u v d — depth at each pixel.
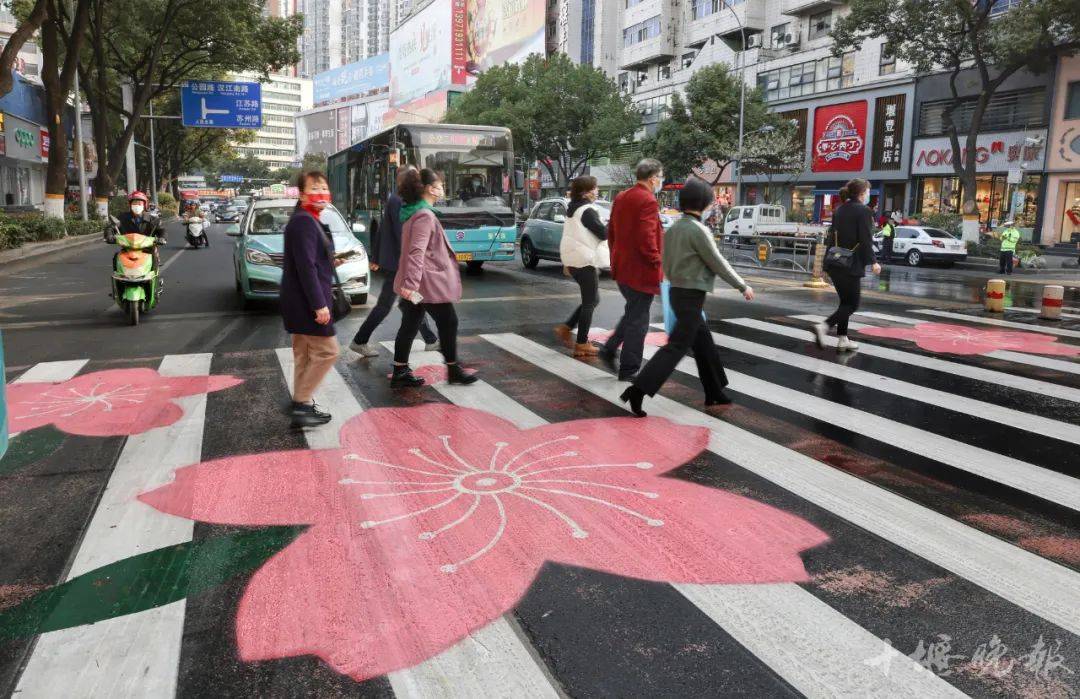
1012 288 16.08
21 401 5.85
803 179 39.28
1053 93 27.95
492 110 44.62
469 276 15.98
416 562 3.26
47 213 25.45
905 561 3.29
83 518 3.71
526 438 4.95
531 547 3.39
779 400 6.00
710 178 45.31
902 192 34.91
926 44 26.22
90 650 2.64
